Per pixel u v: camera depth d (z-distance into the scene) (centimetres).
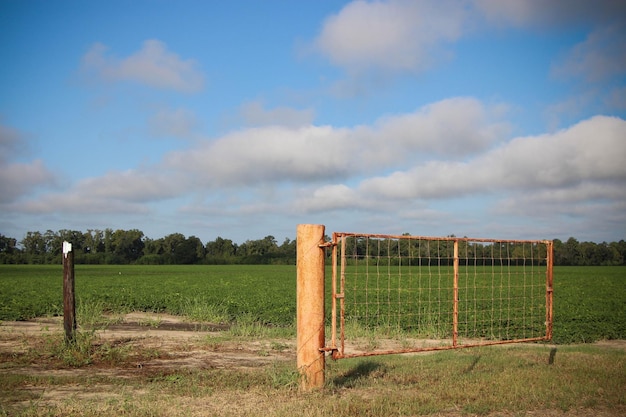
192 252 13175
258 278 4900
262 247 14662
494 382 826
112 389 769
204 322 1797
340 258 748
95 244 13812
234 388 768
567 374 891
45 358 1027
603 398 743
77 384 802
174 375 857
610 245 11812
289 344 1248
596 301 2492
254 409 655
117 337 1337
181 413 636
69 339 1069
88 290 3102
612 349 1227
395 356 1110
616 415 673
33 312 1934
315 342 748
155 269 8188
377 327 1513
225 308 2055
